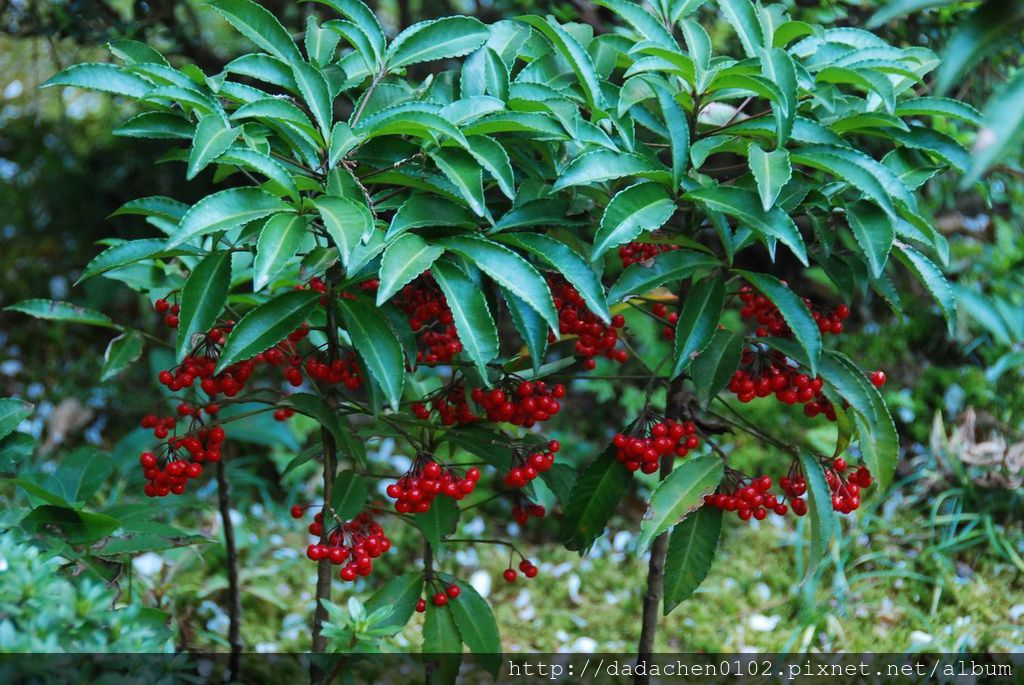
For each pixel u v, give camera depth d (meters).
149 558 2.04
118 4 2.22
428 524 1.73
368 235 1.60
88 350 2.55
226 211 1.60
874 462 1.74
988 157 1.46
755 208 1.65
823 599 2.11
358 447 1.74
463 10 2.22
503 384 1.72
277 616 2.10
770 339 1.72
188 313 1.65
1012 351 2.27
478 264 1.63
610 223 1.65
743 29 1.72
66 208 2.69
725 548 2.20
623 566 2.20
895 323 2.38
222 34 2.30
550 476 1.79
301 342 2.01
